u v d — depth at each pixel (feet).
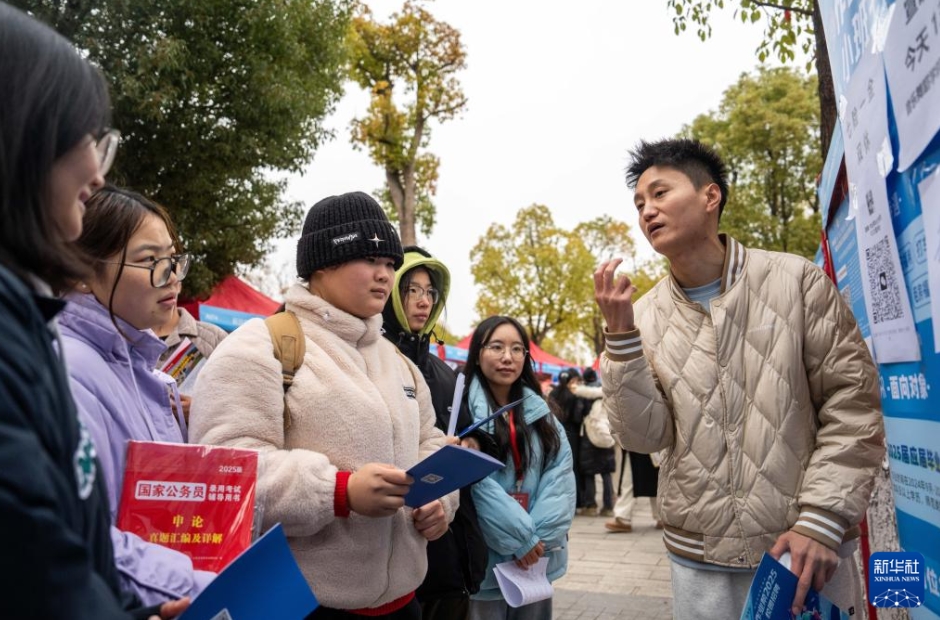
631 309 7.27
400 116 61.26
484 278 110.22
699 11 17.44
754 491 6.85
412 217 62.85
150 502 4.59
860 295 8.09
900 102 4.85
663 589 18.56
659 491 7.77
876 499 8.83
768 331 7.06
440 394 10.43
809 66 17.79
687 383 7.32
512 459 10.62
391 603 6.93
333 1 36.19
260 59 31.35
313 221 7.20
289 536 6.11
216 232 32.89
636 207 7.96
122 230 5.51
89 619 2.34
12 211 2.73
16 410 2.31
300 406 6.39
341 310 7.06
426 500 6.25
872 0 5.43
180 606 3.84
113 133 3.39
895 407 6.16
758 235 74.64
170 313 5.90
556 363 68.44
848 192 8.32
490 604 10.09
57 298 2.98
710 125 79.10
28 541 2.17
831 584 6.82
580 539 25.71
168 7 28.40
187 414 7.02
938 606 5.32
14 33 2.83
